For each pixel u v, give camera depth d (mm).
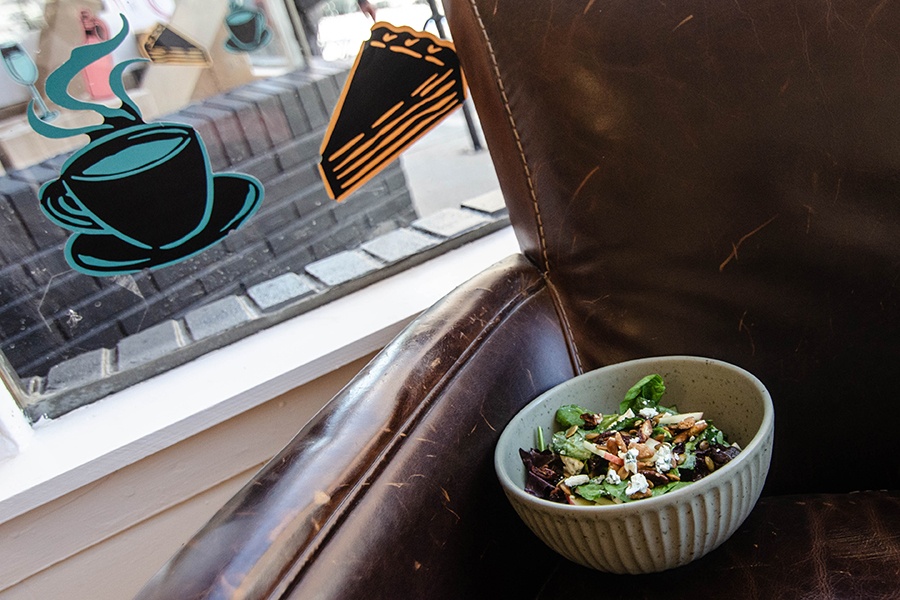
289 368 812
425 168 1005
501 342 641
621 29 620
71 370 839
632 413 599
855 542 564
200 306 899
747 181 621
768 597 535
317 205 940
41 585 774
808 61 590
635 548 504
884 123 586
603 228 671
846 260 620
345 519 469
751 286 648
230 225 889
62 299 823
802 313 643
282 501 458
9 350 809
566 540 521
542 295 712
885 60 578
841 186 604
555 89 645
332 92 907
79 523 771
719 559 576
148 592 412
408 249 986
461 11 676
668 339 686
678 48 611
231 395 790
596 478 543
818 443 675
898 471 665
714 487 489
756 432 578
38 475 737
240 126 865
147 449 763
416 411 548
